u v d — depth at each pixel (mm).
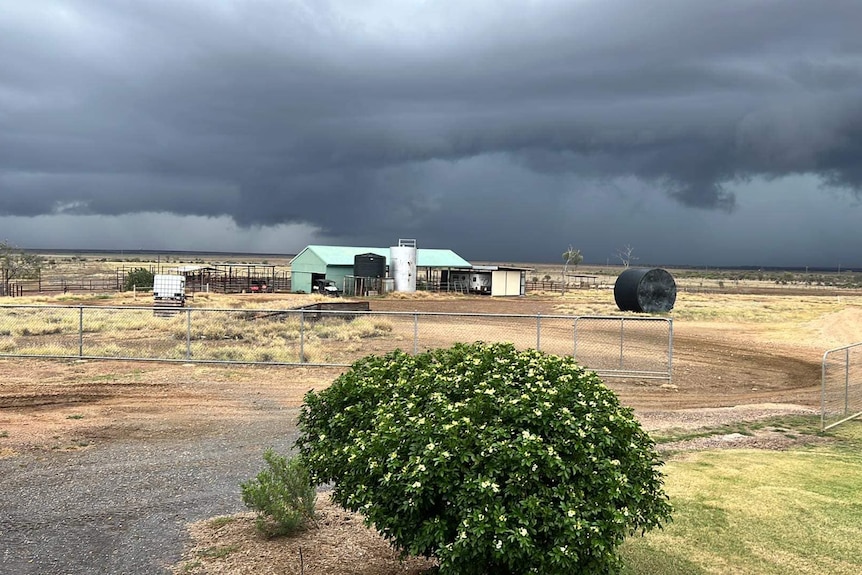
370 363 6652
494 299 62125
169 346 23797
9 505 8102
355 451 5148
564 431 4945
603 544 4379
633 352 25109
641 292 45469
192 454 10594
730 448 11352
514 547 4348
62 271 122500
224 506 8109
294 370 18875
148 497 8453
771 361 24031
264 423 12852
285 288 72750
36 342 25094
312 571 6164
